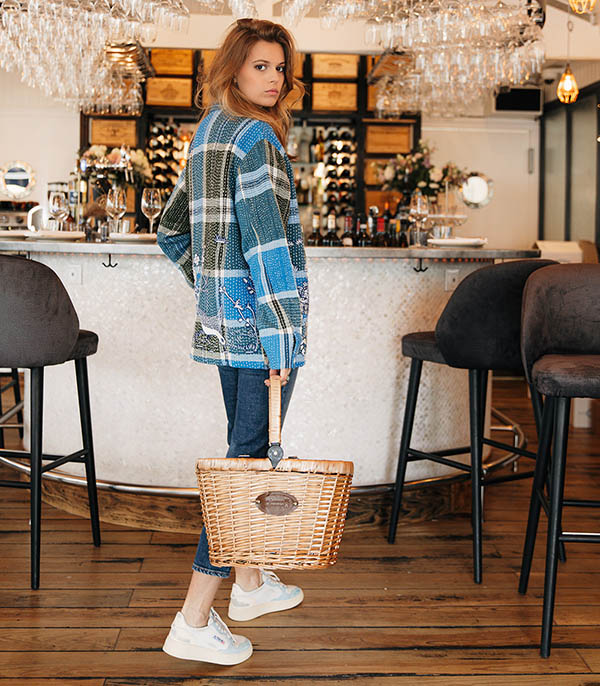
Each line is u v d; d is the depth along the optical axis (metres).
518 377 7.17
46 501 3.33
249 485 1.77
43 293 2.34
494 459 3.78
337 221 7.12
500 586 2.56
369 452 3.19
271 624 2.28
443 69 5.16
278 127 1.96
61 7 4.07
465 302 2.60
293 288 1.79
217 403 3.08
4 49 4.77
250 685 1.95
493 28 4.55
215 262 1.88
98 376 3.16
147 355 3.11
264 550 1.77
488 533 3.08
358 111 7.19
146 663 2.04
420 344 2.84
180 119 7.30
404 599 2.45
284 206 1.85
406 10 4.34
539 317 2.25
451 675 2.01
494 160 8.35
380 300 3.17
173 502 3.05
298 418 3.12
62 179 7.82
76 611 2.33
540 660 2.09
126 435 3.14
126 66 5.23
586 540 2.08
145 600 2.41
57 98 5.57
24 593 2.45
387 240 5.32
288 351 1.77
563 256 6.37
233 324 1.88
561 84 5.87
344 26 5.88
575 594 2.50
